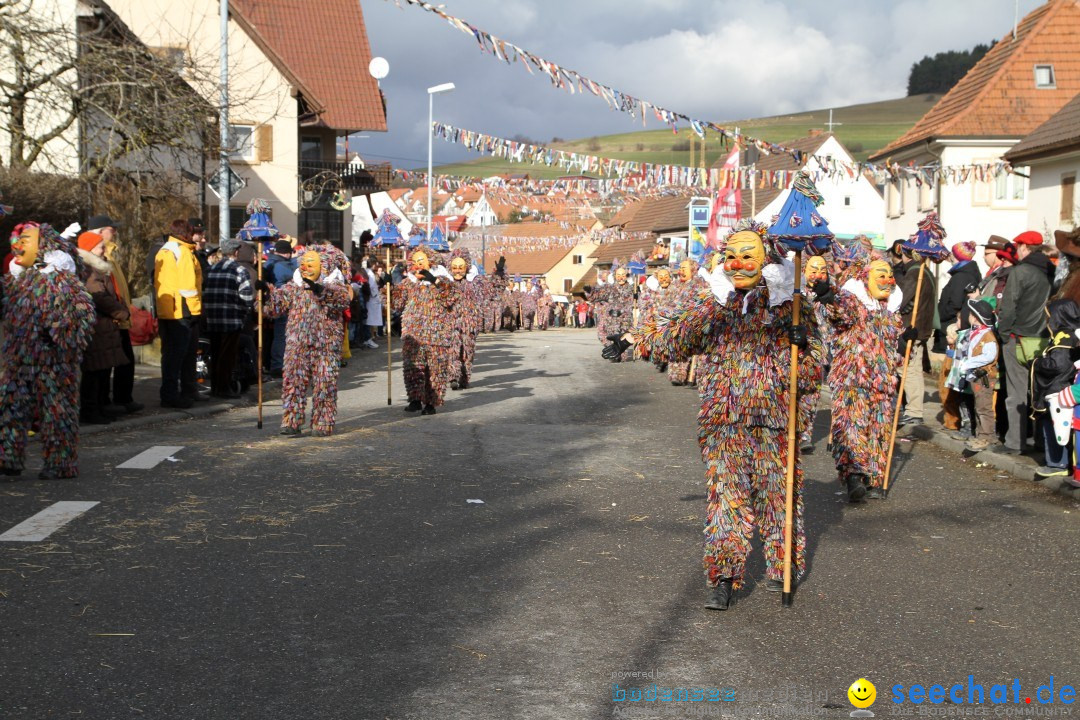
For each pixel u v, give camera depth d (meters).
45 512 7.45
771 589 6.04
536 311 43.06
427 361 13.05
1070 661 5.00
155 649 4.95
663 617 5.55
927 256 9.24
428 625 5.35
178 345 12.63
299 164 38.91
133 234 18.75
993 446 10.65
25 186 15.01
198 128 17.73
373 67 38.75
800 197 5.61
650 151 122.00
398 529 7.25
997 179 35.69
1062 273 10.69
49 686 4.50
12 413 8.51
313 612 5.51
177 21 34.97
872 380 8.51
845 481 8.52
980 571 6.50
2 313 9.13
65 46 17.12
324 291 10.94
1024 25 39.00
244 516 7.48
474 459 9.98
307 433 11.25
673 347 5.83
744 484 5.74
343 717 4.23
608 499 8.34
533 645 5.10
